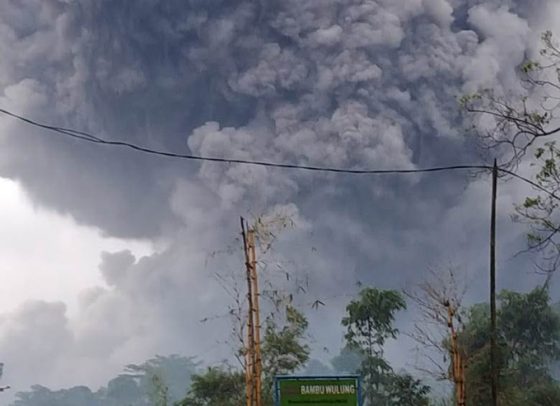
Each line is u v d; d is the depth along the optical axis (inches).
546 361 2255.2
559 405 2055.9
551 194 802.2
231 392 2114.9
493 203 993.5
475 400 1754.4
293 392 899.4
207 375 2149.4
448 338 1139.3
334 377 908.0
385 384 2381.9
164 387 2758.4
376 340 2453.2
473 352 1854.1
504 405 1777.8
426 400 2309.3
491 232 1022.4
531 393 2057.1
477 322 1952.5
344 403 901.2
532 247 817.5
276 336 1865.2
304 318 1894.7
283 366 1876.2
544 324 2183.8
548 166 795.4
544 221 806.5
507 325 2188.7
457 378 1037.8
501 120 783.1
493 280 1050.1
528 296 2215.8
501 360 1793.8
